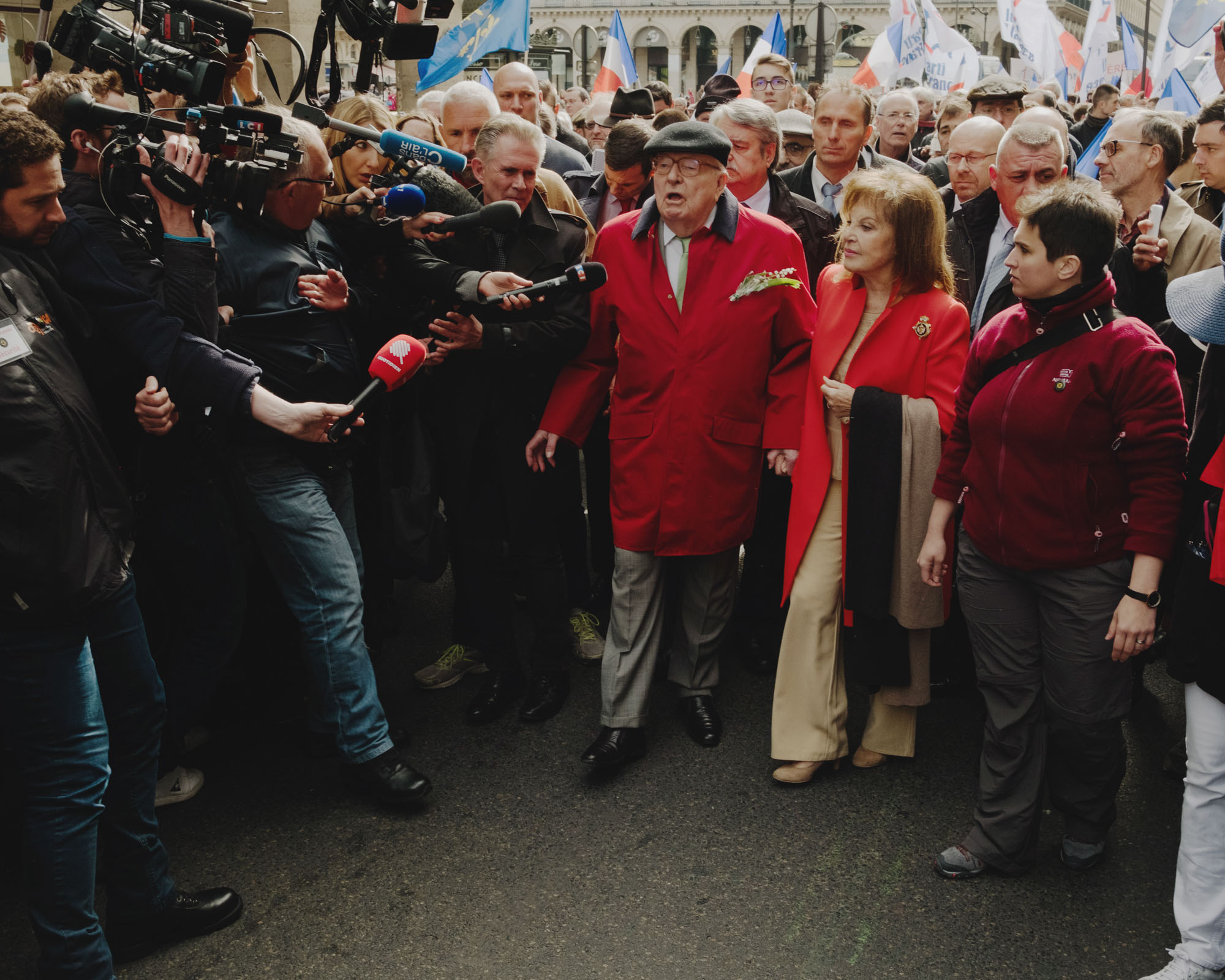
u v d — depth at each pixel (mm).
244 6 3148
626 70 11086
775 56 6531
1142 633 2477
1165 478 2449
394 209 3039
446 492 3615
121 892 2531
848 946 2600
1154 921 2682
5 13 5578
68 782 2242
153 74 2725
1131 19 43031
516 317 3111
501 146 3293
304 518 3004
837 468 3203
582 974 2520
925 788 3262
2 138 2125
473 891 2809
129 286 2498
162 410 2578
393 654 4207
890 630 3156
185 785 3217
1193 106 7730
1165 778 3301
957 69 12727
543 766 3398
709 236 3256
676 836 3033
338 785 3301
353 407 2719
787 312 3330
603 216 4828
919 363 3084
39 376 2133
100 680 2385
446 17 3605
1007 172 3625
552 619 3693
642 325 3301
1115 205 2482
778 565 4105
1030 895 2775
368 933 2656
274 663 3600
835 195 4711
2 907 2746
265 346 2938
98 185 2641
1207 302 2273
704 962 2555
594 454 4523
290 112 3135
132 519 2365
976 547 2791
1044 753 2797
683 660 3623
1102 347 2496
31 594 2119
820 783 3297
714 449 3305
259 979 2514
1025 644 2746
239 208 2898
